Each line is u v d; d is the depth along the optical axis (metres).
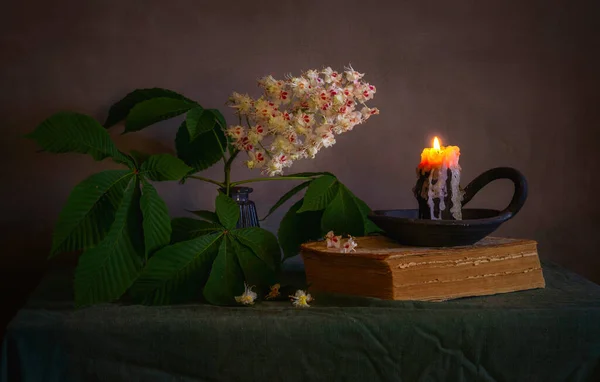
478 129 1.00
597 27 1.01
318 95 0.78
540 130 1.01
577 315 0.69
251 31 0.96
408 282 0.72
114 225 0.73
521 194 0.77
